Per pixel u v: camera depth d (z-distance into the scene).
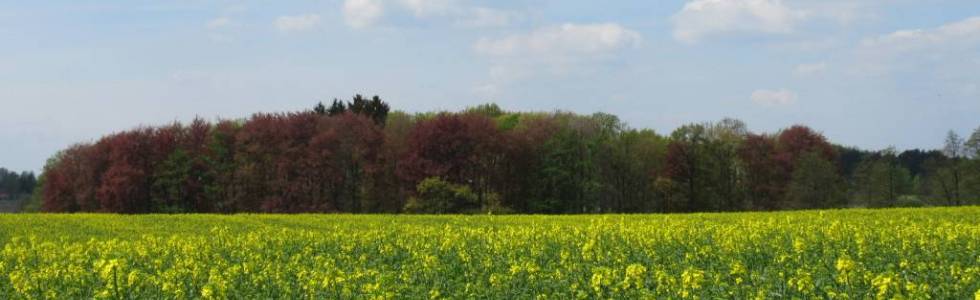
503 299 14.34
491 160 71.44
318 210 69.31
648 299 13.34
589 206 76.31
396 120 88.56
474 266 18.33
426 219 40.12
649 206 76.88
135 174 70.62
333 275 15.17
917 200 72.94
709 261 18.94
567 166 72.06
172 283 16.12
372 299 13.50
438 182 65.56
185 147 74.75
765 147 76.88
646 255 19.88
